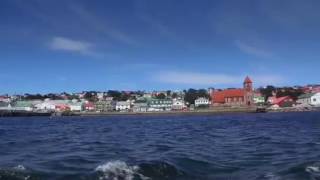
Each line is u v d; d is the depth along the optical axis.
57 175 20.41
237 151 32.00
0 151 31.39
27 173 20.30
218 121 110.31
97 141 41.59
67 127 82.12
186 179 20.59
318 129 59.88
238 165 25.00
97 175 19.89
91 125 93.94
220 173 22.42
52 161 25.30
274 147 34.56
